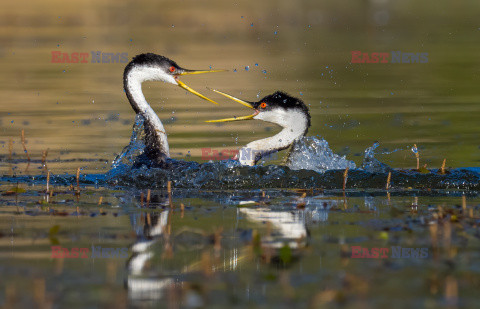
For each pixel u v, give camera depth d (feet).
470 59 91.50
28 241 26.63
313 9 141.38
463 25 119.24
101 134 56.49
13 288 21.15
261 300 20.20
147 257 24.44
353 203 34.12
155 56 47.50
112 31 115.34
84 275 22.45
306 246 25.61
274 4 146.61
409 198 35.42
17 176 42.42
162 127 46.21
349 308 19.45
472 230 27.53
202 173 40.75
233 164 40.81
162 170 41.50
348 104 66.74
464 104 65.92
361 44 104.47
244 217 30.73
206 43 104.73
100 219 30.50
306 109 46.29
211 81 80.23
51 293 20.71
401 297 20.25
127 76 47.06
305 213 31.60
